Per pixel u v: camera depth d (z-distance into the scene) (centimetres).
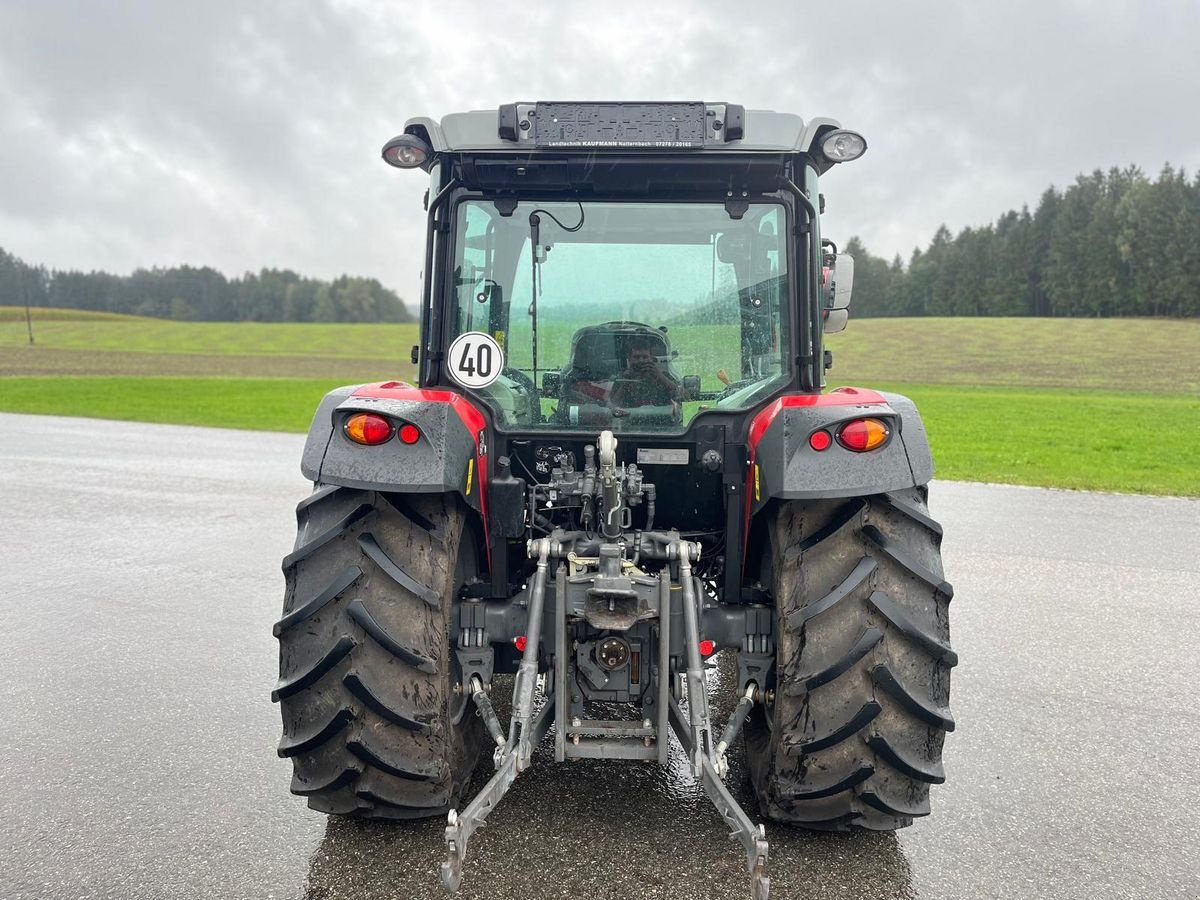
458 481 253
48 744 352
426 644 251
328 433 264
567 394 304
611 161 278
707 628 281
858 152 276
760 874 196
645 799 305
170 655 458
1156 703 402
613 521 267
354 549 253
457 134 279
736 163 278
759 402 296
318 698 251
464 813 206
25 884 256
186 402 2452
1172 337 5331
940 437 1692
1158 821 298
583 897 249
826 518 257
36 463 1222
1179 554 704
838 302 348
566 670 256
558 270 302
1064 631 506
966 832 289
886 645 246
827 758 251
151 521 821
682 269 299
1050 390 3347
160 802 305
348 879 258
